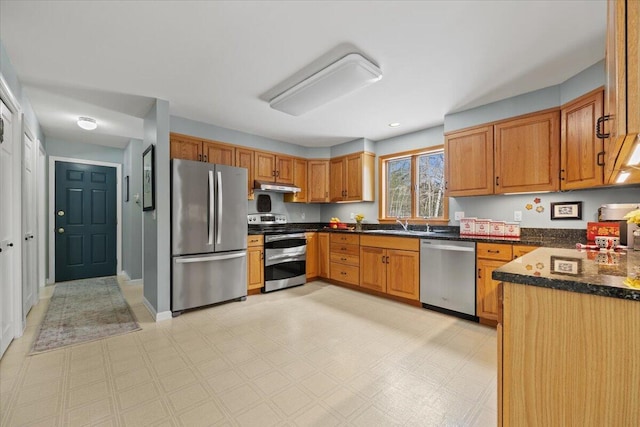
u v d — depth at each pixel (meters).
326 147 4.92
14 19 1.69
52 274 4.30
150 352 2.19
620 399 0.82
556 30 1.81
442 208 3.79
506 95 2.77
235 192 3.44
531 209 2.90
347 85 2.38
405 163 4.23
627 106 0.70
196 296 3.08
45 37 1.88
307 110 2.94
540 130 2.62
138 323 2.76
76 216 4.54
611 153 1.06
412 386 1.76
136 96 2.82
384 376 1.87
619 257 1.42
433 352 2.19
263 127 3.82
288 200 4.76
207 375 1.88
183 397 1.66
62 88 2.63
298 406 1.58
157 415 1.51
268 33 1.85
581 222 2.60
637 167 1.29
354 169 4.48
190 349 2.24
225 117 3.43
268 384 1.78
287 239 4.04
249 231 3.86
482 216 3.26
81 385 1.76
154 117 2.93
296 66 2.26
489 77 2.42
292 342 2.36
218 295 3.25
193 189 3.08
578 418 0.88
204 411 1.54
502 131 2.86
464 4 1.58
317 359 2.09
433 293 3.07
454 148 3.24
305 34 1.86
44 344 2.30
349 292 3.86
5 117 2.21
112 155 4.90
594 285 0.84
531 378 0.96
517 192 2.75
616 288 0.81
